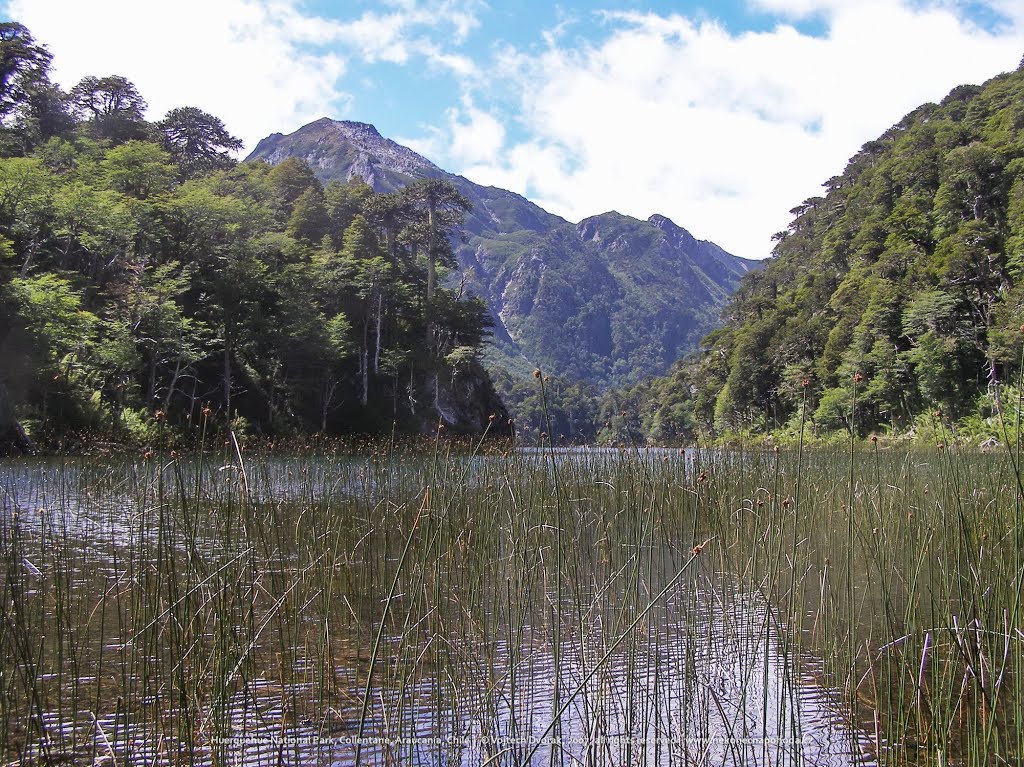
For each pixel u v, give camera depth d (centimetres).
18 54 5331
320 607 593
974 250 4603
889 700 365
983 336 3822
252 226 4828
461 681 457
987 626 447
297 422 4441
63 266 3834
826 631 498
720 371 7281
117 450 1795
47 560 738
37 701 352
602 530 793
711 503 862
